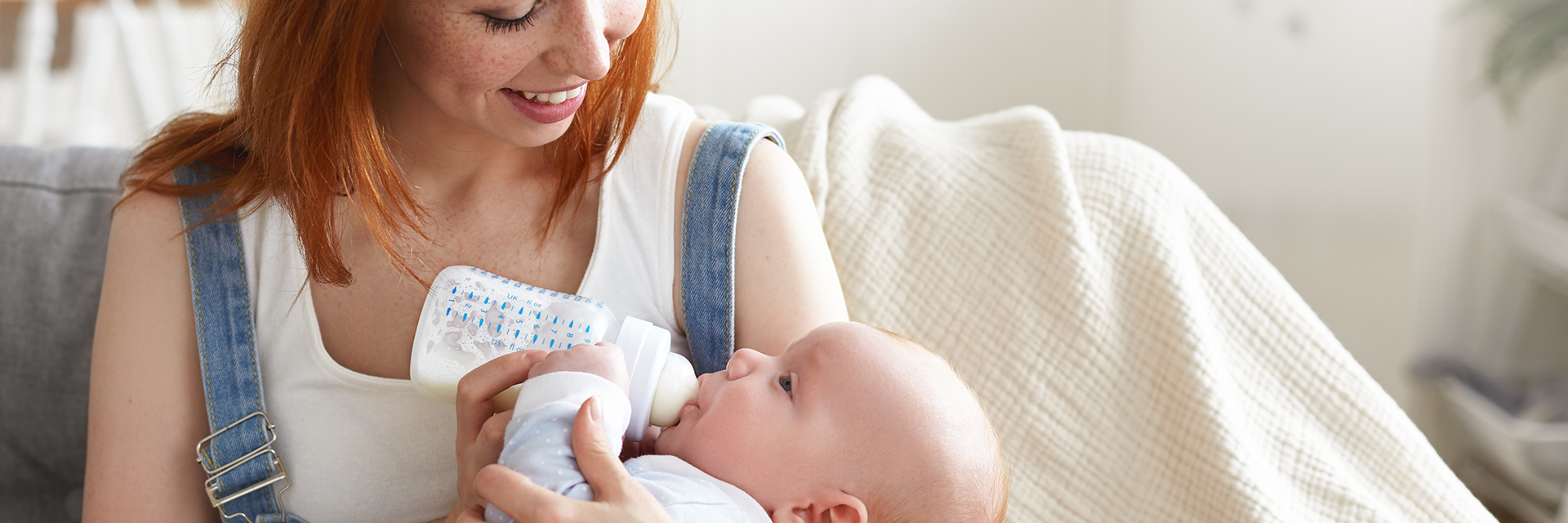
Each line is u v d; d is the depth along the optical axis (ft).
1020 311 3.46
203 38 7.93
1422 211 6.64
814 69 10.13
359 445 2.67
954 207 3.62
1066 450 3.37
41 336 3.61
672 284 2.76
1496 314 6.77
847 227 3.58
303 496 2.67
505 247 2.74
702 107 4.57
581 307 2.49
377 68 2.56
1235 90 8.11
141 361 2.63
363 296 2.69
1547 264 6.29
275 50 2.31
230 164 2.78
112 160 3.89
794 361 2.52
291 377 2.67
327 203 2.47
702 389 2.52
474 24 2.15
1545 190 6.48
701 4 9.84
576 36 2.16
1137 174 3.67
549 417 2.14
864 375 2.43
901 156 3.77
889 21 10.03
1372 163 6.89
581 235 2.77
